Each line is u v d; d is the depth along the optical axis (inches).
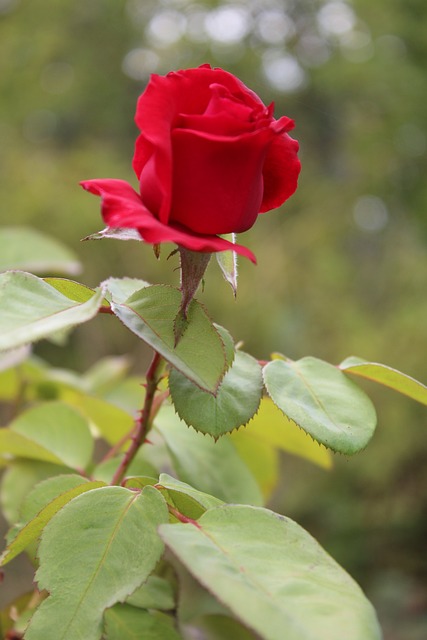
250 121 17.1
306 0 176.1
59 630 17.1
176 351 17.3
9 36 179.0
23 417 23.7
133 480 19.0
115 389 30.9
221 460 22.5
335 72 137.8
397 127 124.0
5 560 18.7
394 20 124.1
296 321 117.0
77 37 189.9
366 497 95.0
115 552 17.6
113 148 185.3
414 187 122.7
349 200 139.5
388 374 19.6
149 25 192.5
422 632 78.7
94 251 97.4
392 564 92.4
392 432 90.2
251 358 19.3
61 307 17.3
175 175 16.8
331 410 18.8
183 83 17.2
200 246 16.1
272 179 18.6
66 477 20.4
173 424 22.7
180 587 21.3
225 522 17.1
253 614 15.4
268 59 178.1
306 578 16.2
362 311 120.3
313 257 128.3
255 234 125.6
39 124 193.5
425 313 97.3
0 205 106.0
